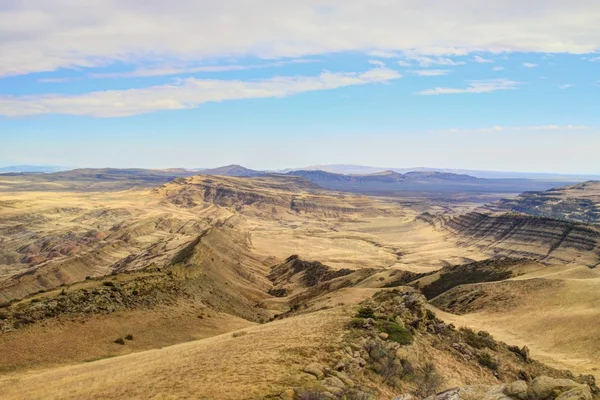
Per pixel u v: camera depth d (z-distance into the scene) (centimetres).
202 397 2330
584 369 5294
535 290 9169
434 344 3962
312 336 3550
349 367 2933
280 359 2947
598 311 7100
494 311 8756
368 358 3170
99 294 6088
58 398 2598
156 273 8412
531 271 12125
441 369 3444
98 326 5225
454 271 14038
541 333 7044
